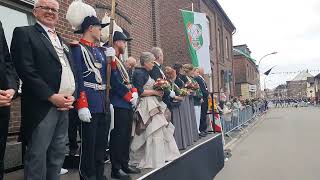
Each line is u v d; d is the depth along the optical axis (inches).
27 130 130.0
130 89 185.3
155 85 213.0
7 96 118.3
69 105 131.0
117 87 178.5
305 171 345.7
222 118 577.6
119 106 179.8
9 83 124.9
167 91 223.9
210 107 402.6
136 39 407.2
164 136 222.5
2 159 130.0
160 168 199.6
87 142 152.2
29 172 129.2
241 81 1904.5
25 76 127.1
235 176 332.8
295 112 1685.5
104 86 158.9
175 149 227.9
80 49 151.3
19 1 229.8
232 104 792.3
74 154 207.2
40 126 128.3
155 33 456.8
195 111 329.4
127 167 187.8
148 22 445.4
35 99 129.6
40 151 129.1
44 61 130.9
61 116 137.9
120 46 188.1
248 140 600.7
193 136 299.0
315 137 609.9
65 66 137.2
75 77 142.7
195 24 452.1
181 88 283.9
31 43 130.0
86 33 158.1
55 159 140.9
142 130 210.2
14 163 195.8
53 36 138.3
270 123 992.2
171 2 812.0
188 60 792.3
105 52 163.5
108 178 179.0
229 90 1184.8
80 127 155.1
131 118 186.2
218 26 1064.2
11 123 214.2
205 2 889.5
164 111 220.4
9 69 126.9
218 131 387.2
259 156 437.7
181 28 800.9
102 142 160.7
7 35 225.8
